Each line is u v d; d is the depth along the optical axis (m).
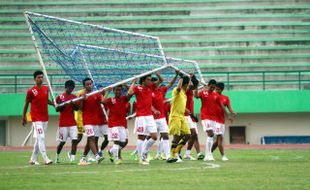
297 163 27.84
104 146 31.94
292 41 64.38
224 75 60.09
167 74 47.91
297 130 56.41
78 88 54.62
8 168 25.84
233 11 68.19
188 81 30.44
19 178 20.95
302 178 20.52
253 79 60.00
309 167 25.17
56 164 29.00
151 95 28.59
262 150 43.25
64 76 57.09
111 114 28.91
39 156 37.31
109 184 18.83
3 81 58.97
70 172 23.33
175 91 30.31
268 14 67.88
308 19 67.31
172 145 30.91
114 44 61.56
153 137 28.36
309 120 56.47
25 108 28.94
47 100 28.97
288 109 55.44
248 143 55.97
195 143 33.41
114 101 28.83
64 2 69.12
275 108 55.41
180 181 19.62
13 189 17.72
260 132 56.16
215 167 25.34
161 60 51.38
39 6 68.62
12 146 53.97
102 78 47.72
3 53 62.03
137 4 69.00
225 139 55.88
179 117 30.55
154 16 67.62
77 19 66.50
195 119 33.25
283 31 65.31
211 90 31.31
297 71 57.09
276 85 58.69
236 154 37.81
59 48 42.00
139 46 62.22
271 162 28.72
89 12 67.62
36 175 22.06
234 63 62.34
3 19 66.06
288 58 62.53
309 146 49.28
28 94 28.62
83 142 53.22
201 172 22.94
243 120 56.12
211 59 62.41
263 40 64.44
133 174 22.23
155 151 44.31
